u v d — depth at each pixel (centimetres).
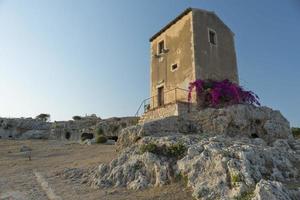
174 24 2669
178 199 1064
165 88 2633
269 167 1177
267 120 2080
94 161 1858
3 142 3600
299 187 1028
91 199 1155
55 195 1249
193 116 2077
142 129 1831
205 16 2578
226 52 2659
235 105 2081
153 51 2898
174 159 1338
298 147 1848
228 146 1323
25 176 1666
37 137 4666
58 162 2044
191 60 2388
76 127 4728
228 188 1036
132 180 1309
